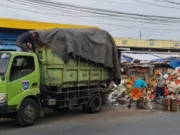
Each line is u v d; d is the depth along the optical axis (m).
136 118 13.09
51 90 12.91
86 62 13.97
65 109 15.26
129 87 18.70
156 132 9.97
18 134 9.96
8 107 10.68
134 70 26.03
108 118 13.13
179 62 27.47
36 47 12.71
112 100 18.11
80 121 12.38
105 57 14.79
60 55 12.66
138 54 35.84
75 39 13.23
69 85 13.30
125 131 10.13
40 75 12.51
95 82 14.89
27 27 22.38
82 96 14.20
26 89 11.38
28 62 11.74
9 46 21.81
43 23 23.23
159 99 18.23
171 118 13.13
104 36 14.83
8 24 21.50
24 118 11.22
